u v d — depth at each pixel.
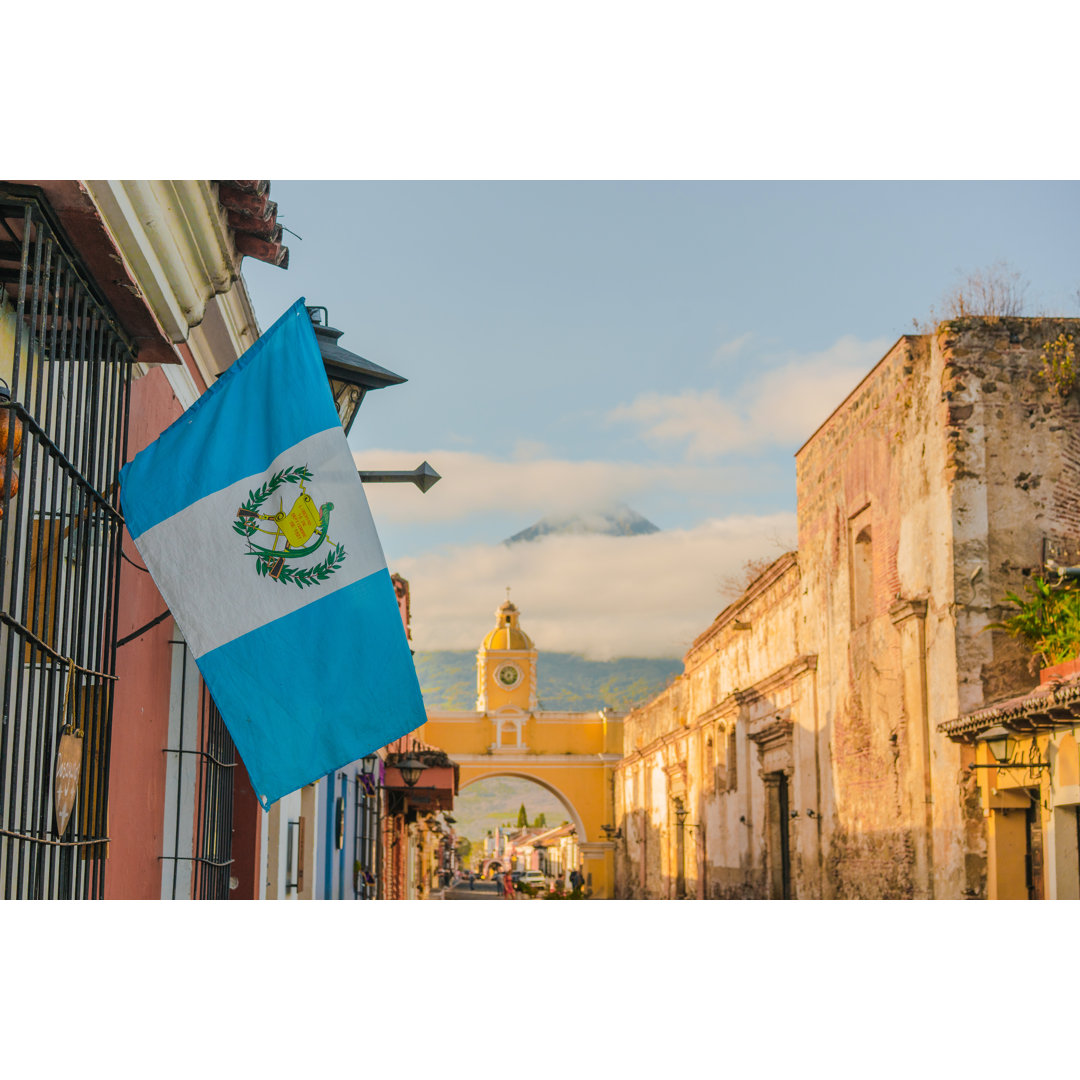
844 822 16.66
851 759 16.45
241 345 7.91
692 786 28.88
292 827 12.20
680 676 31.31
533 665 58.72
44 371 4.54
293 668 4.51
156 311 4.74
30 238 3.80
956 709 13.18
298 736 4.46
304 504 4.64
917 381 14.64
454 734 51.69
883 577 15.55
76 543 4.27
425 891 49.72
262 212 5.24
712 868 26.14
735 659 24.27
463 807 199.50
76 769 4.05
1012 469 13.63
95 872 4.34
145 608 6.45
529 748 51.34
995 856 12.45
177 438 4.71
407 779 17.39
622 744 50.66
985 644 13.26
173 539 4.60
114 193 3.96
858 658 16.30
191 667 7.21
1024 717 11.28
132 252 4.29
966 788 12.91
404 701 4.51
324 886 14.74
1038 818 12.19
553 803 199.38
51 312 4.23
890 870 14.84
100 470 4.46
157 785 6.75
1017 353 13.86
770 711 21.05
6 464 3.50
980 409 13.71
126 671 6.00
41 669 3.71
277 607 4.55
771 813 21.05
